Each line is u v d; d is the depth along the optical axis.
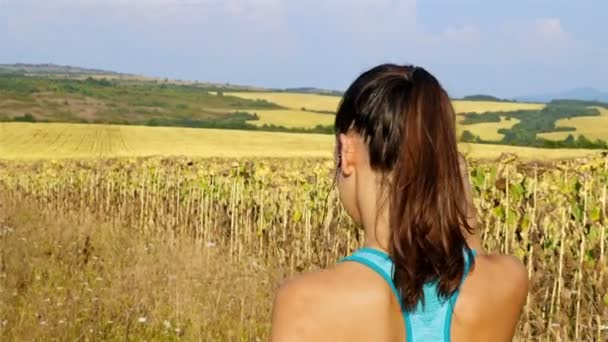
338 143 1.84
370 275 1.70
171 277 10.37
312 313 1.68
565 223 9.52
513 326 1.87
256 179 17.02
